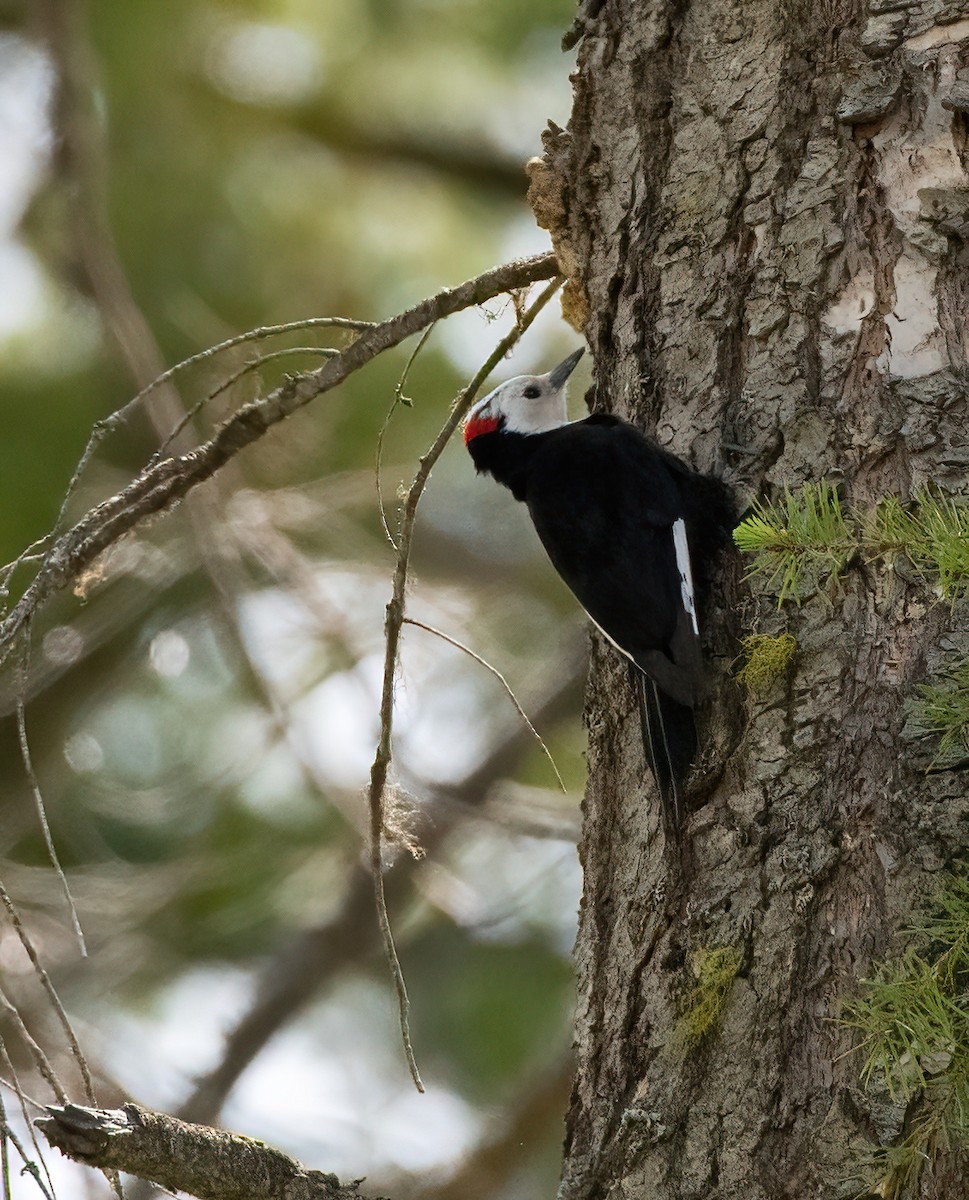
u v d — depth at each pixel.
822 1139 5.79
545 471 7.97
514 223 15.66
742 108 7.47
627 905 6.92
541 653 16.45
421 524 16.42
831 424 6.80
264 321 14.38
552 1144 15.56
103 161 13.98
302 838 15.89
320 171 15.41
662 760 6.82
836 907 6.09
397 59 15.26
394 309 14.63
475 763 15.94
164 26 14.55
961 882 5.78
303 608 14.00
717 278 7.40
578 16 8.28
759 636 6.65
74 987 15.25
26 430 14.14
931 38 7.03
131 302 12.77
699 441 7.29
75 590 7.69
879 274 6.89
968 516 5.74
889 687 6.25
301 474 14.24
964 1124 5.46
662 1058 6.36
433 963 16.36
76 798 15.76
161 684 16.05
